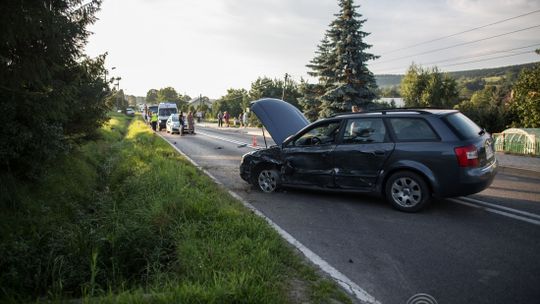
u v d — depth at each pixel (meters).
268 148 8.02
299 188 8.11
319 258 4.34
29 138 5.57
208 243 4.29
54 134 6.32
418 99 53.97
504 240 4.85
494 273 3.92
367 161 6.54
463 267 4.07
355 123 6.82
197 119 56.41
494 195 7.36
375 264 4.17
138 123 36.31
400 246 4.70
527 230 5.24
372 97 26.73
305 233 5.25
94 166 10.98
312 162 7.21
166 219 5.15
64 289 4.01
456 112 6.38
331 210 6.44
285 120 8.34
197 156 14.46
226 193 7.43
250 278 3.35
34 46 5.02
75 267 4.31
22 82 5.03
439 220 5.75
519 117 28.25
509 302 3.35
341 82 26.72
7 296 3.64
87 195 7.85
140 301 2.97
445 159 5.83
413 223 5.62
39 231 5.29
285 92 50.41
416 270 4.01
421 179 6.06
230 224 4.95
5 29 4.28
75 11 5.86
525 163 11.52
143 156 12.18
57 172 7.72
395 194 6.31
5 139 5.40
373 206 6.64
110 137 20.05
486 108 29.03
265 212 6.34
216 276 3.42
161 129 34.88
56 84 5.67
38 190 6.55
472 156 5.77
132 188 7.61
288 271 3.84
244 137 25.22
